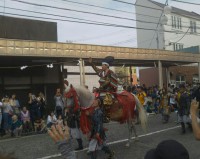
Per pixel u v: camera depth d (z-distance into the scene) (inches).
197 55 1278.3
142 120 426.0
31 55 760.3
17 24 902.4
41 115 658.2
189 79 1649.9
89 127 331.3
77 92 330.3
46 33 960.3
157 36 1653.5
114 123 659.4
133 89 743.7
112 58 388.5
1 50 716.0
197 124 152.6
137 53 1029.2
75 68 1230.9
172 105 773.9
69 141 123.1
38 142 489.7
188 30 1763.0
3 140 522.9
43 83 932.6
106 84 376.8
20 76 888.3
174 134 521.0
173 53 1168.8
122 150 410.9
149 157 101.0
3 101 600.4
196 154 381.1
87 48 871.1
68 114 361.7
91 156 341.1
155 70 1617.9
